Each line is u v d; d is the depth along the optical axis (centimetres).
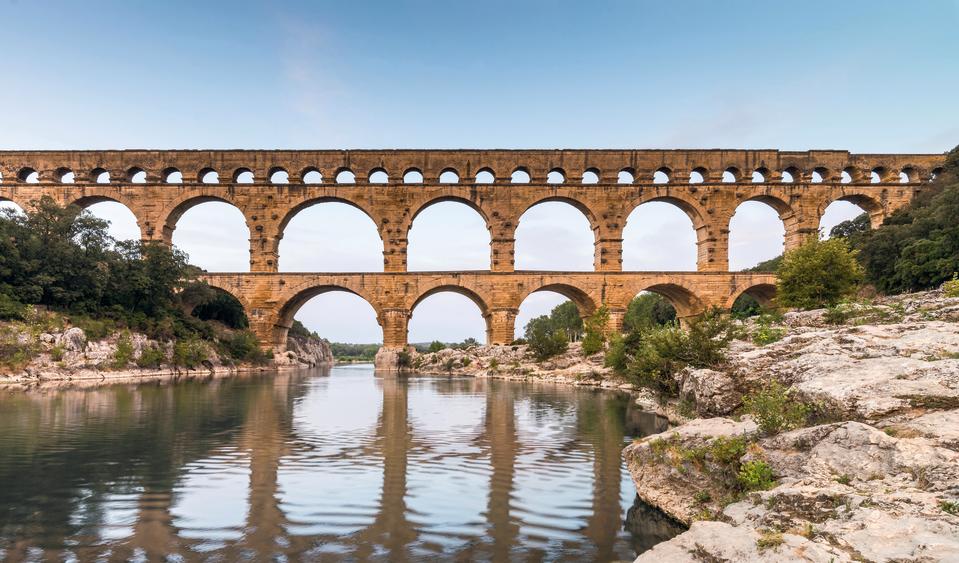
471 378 6322
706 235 7519
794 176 7750
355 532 1163
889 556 711
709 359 2834
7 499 1387
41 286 5969
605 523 1231
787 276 5606
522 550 1076
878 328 1995
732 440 1289
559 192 7569
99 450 1980
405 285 7412
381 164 7631
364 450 1991
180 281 7412
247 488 1491
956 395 1169
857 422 1117
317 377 6475
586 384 5241
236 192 7512
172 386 4734
